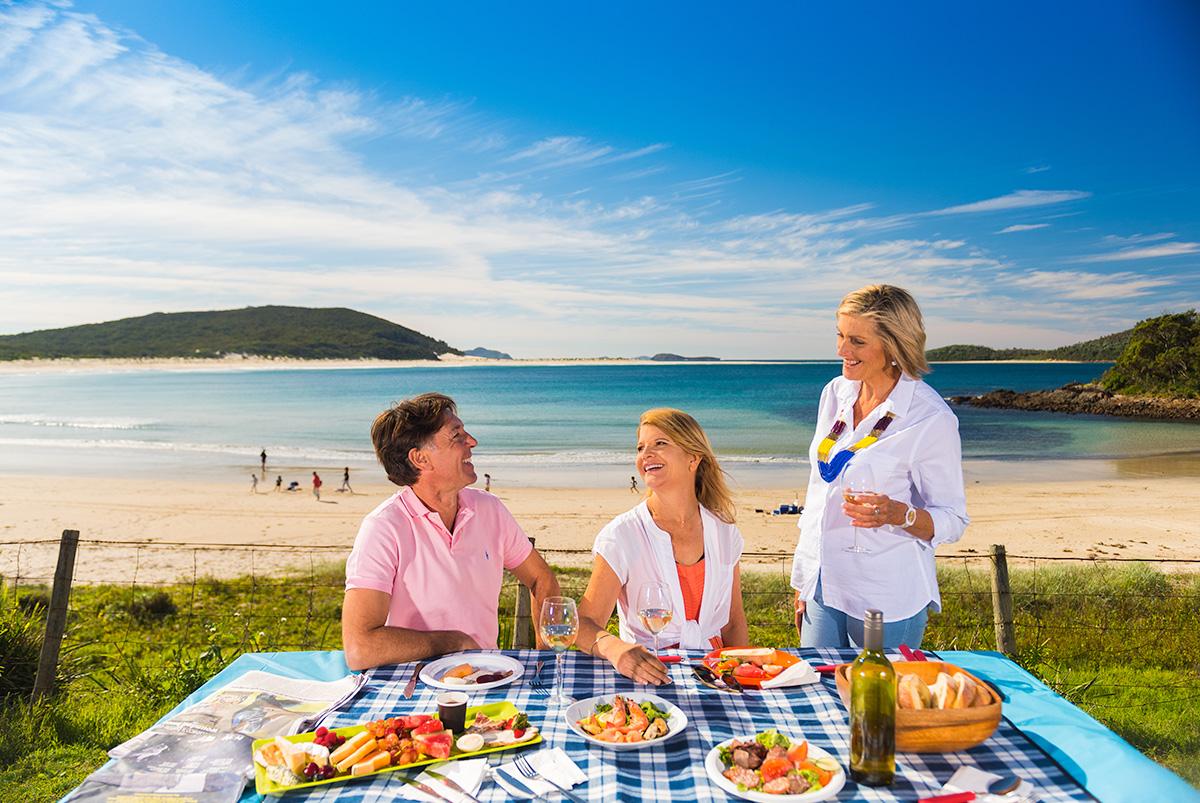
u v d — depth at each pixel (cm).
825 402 325
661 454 286
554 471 4112
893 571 293
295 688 229
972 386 12375
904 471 292
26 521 2708
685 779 174
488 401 9119
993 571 527
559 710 212
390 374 18575
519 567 308
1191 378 8662
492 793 166
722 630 306
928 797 163
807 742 187
